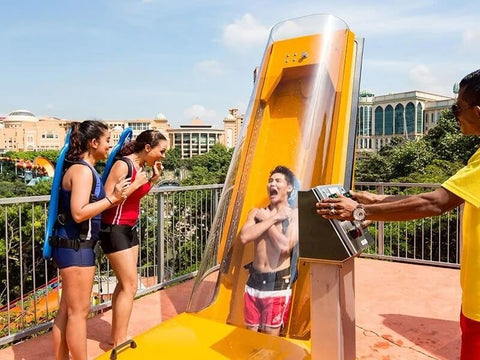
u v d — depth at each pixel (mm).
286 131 2869
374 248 7254
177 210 5508
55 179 2732
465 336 1789
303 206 1907
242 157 2975
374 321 4109
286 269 2432
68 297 2760
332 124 2842
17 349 3611
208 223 5938
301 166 2693
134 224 3334
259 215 2650
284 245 2477
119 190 2738
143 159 3303
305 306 2365
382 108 120500
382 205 1759
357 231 1914
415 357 3365
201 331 2320
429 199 1713
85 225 2727
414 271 5855
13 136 163750
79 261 2721
